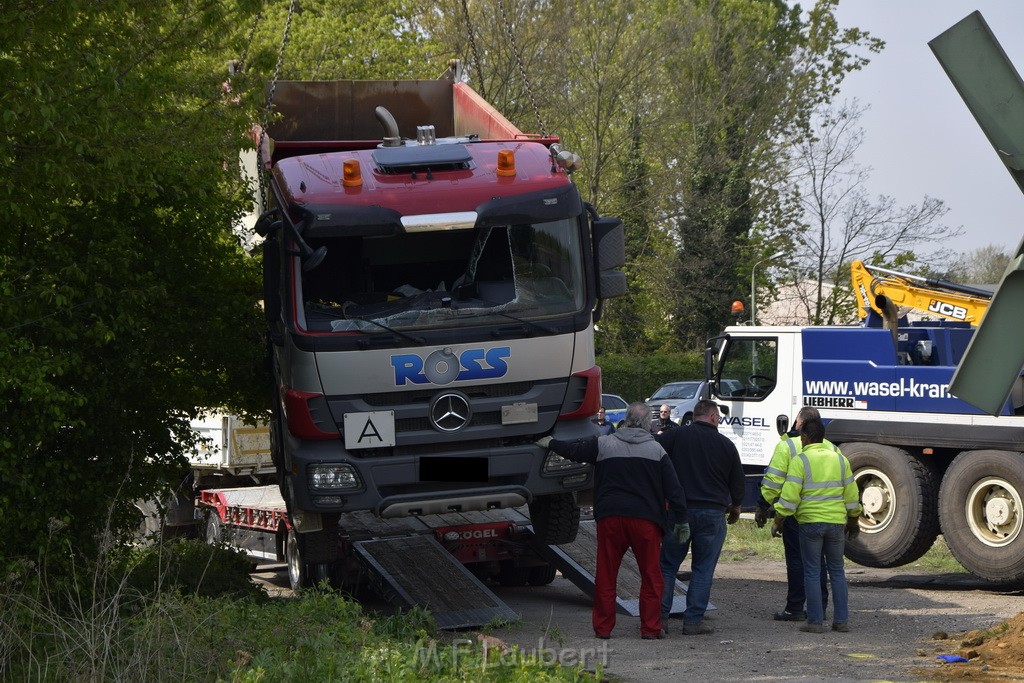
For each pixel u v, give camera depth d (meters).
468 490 13.73
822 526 14.22
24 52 11.94
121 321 13.91
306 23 42.56
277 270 13.85
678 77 61.78
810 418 14.45
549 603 17.67
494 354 13.65
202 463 24.16
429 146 14.80
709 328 65.88
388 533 16.77
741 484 14.59
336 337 13.34
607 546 13.93
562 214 14.12
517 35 49.16
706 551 14.38
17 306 13.07
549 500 16.42
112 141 12.88
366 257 13.83
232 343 16.59
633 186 57.56
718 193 62.41
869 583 19.66
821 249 62.25
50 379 13.69
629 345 66.06
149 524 18.66
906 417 19.95
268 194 15.98
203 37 13.67
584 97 54.16
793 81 67.12
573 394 14.00
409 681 9.99
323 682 9.89
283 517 20.50
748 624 15.30
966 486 18.69
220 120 14.12
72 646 10.98
